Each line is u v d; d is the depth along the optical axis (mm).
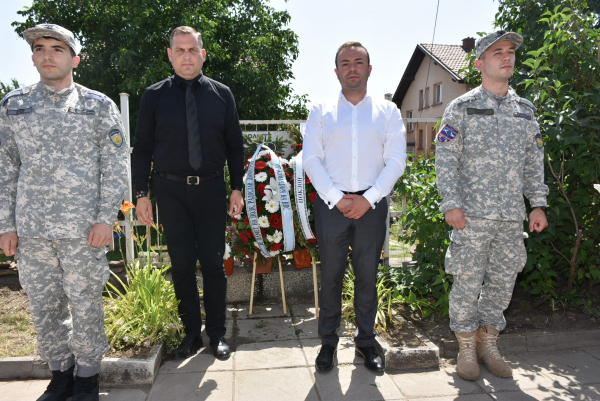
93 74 10273
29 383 2381
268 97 11836
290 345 2842
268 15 12898
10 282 3613
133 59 10039
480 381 2402
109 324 2740
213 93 2594
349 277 3416
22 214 2023
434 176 3396
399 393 2264
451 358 2705
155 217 4180
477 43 2441
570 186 3291
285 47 13023
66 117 2049
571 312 3170
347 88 2467
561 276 3658
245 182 3227
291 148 4406
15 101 2049
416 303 3156
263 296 3732
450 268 2445
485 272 2533
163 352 2684
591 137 3119
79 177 2061
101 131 2146
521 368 2562
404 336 2758
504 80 2354
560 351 2791
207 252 2629
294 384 2355
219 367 2543
